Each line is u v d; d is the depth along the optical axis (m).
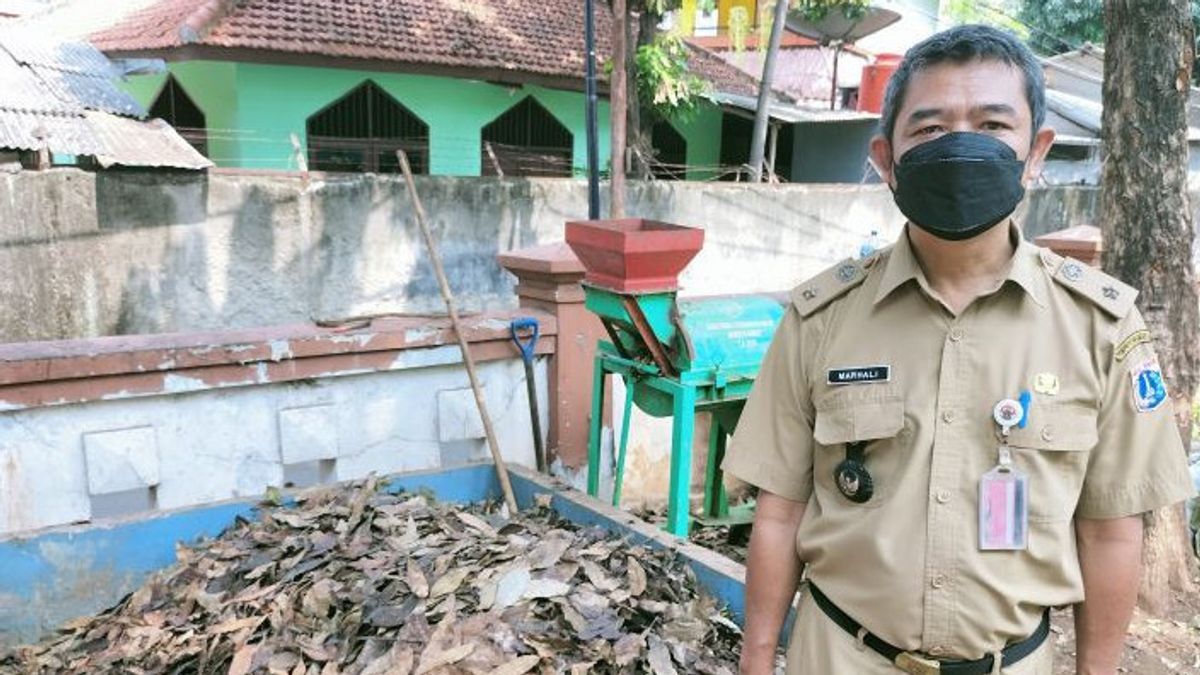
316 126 9.38
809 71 15.15
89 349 2.92
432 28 9.89
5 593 2.72
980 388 1.38
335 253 6.58
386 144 9.71
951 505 1.37
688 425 3.31
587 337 3.95
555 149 10.90
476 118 10.13
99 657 2.55
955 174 1.27
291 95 9.02
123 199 5.71
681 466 3.32
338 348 3.31
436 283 7.02
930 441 1.38
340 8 9.45
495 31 10.46
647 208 8.08
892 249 1.48
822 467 1.50
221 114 9.15
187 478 3.14
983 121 1.32
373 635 2.41
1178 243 3.64
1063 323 1.38
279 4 9.01
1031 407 1.34
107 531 2.87
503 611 2.48
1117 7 3.63
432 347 3.54
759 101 10.06
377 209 6.69
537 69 9.71
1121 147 3.66
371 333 3.37
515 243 7.34
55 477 2.90
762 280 8.95
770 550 1.57
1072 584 1.39
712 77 12.84
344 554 2.80
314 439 3.34
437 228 6.96
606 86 9.75
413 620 2.41
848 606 1.46
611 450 4.18
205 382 3.09
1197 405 5.86
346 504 3.17
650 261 3.15
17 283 5.26
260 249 6.29
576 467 4.00
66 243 5.43
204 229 6.05
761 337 3.48
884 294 1.43
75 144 5.75
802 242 9.09
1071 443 1.34
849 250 9.42
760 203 8.74
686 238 3.18
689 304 3.52
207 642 2.48
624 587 2.71
